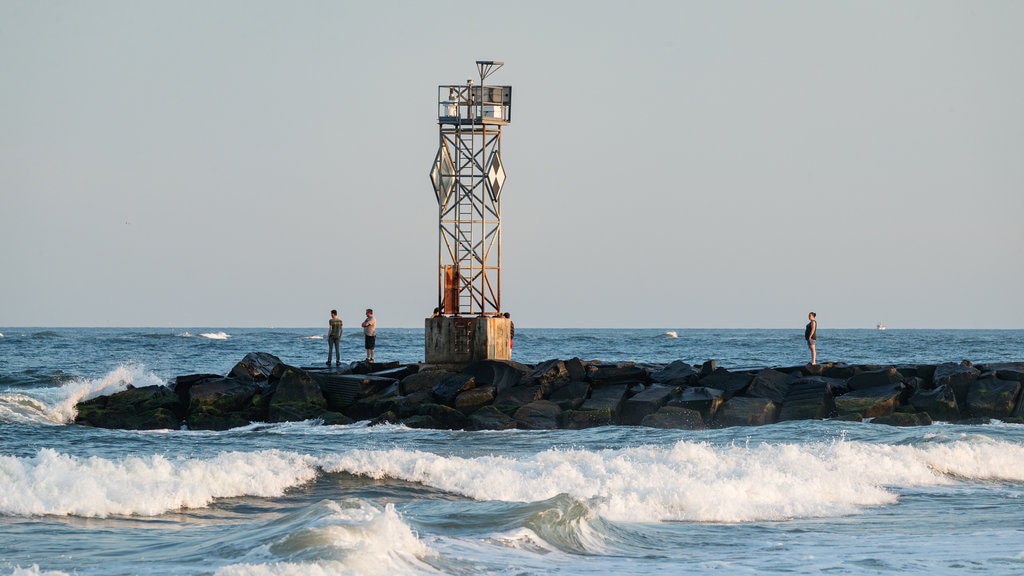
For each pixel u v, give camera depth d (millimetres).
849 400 71125
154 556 28141
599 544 32594
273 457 44062
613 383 75000
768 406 70312
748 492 42500
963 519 39500
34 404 71000
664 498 40500
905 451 52344
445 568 27453
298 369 74938
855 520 39188
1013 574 28562
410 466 44312
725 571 28953
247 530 31031
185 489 38031
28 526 32594
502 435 64062
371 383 74562
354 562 26156
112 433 64312
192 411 71875
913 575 28391
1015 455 52656
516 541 31484
